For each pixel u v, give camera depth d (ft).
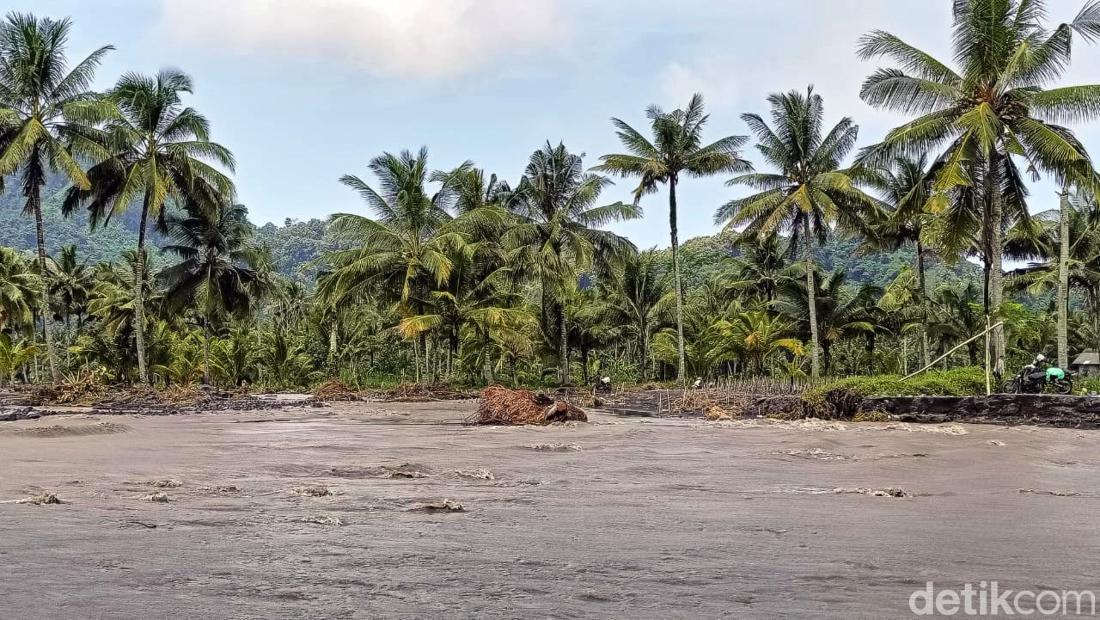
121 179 126.62
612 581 16.76
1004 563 18.39
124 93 124.77
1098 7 80.84
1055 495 30.01
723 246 313.12
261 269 205.26
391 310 147.64
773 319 164.66
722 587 16.29
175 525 22.80
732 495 29.71
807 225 122.31
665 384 163.53
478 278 152.15
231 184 130.72
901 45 92.79
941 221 101.35
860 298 154.10
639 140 141.28
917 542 20.81
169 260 463.83
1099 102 83.41
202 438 56.08
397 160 139.64
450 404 115.96
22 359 126.82
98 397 114.52
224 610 14.61
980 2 86.74
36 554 18.92
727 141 140.26
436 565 18.15
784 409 88.53
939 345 179.42
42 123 116.98
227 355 185.06
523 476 35.47
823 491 30.89
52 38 117.39
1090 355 134.31
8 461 40.16
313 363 208.85
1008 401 73.72
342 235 140.56
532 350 151.43
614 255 160.86
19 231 536.01
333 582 16.62
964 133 88.79
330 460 41.32
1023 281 150.71
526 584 16.51
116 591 15.78
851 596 15.62
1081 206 145.59
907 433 62.34
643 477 35.29
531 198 155.53
